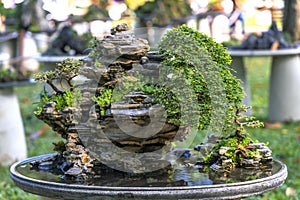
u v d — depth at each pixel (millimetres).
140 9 7625
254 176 2488
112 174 2557
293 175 5074
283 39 7020
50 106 2635
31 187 2443
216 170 2609
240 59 7141
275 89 7793
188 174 2543
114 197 2246
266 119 7883
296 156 5664
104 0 7070
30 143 6465
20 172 2639
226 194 2289
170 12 7773
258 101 9109
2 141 5730
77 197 2303
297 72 7758
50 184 2363
